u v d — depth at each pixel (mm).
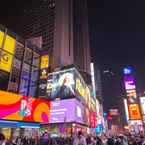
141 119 57125
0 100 24484
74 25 103875
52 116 41188
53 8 87938
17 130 27234
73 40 96250
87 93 57031
